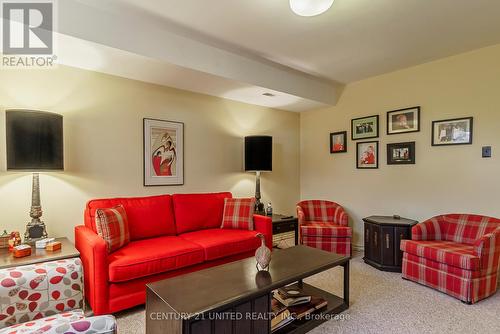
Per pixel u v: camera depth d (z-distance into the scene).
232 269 1.92
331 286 2.66
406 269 2.82
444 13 2.19
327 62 3.22
